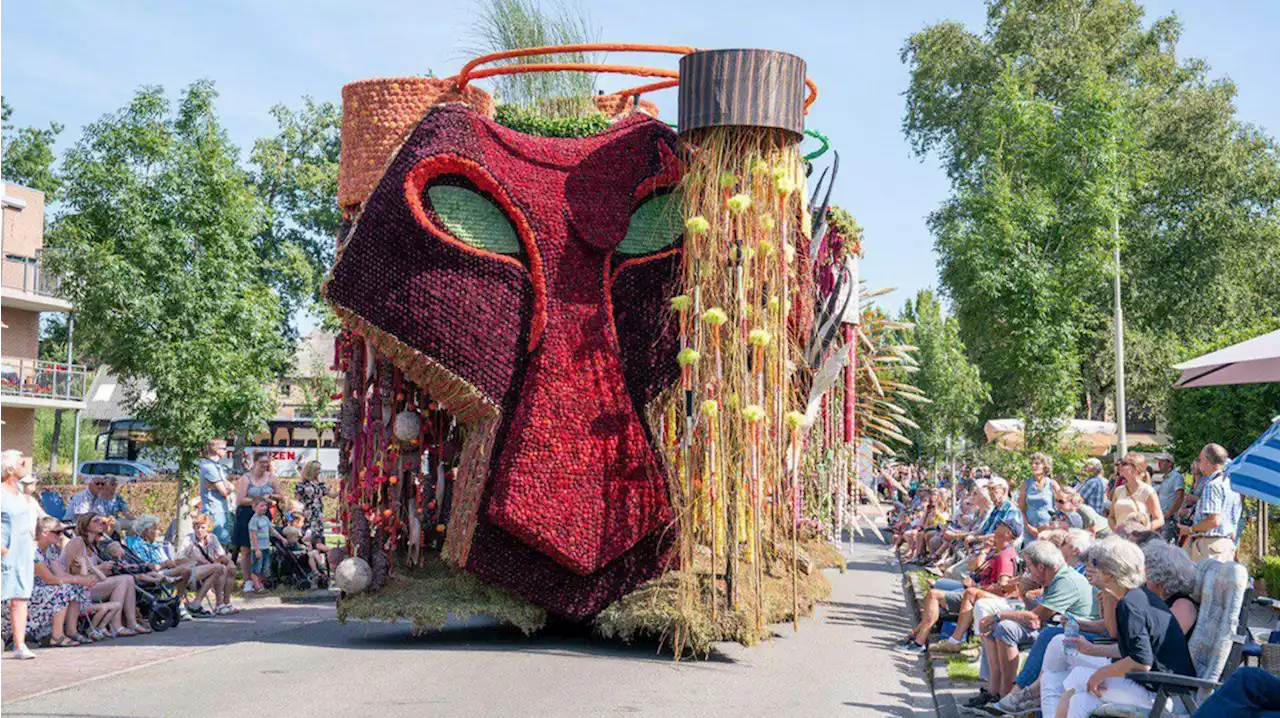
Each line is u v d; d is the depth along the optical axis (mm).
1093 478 15539
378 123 11750
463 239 11102
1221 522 11359
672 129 11672
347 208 12031
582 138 11680
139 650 10797
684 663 10289
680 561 10828
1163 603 6590
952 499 31953
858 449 18156
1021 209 20578
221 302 21984
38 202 39750
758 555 10812
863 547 26625
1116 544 6820
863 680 9609
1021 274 20453
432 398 11289
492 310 11000
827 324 12750
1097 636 7574
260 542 16078
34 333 39906
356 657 10398
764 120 10547
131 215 21453
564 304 11133
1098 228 20562
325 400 45438
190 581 13594
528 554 11000
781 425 10883
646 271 11398
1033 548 8516
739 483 10703
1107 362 38062
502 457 10922
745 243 10672
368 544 11594
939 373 35375
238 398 21766
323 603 15422
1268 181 39281
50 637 11070
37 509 11102
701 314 10680
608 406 11023
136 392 22562
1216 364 11219
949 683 9250
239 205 22453
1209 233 38188
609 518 10875
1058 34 38812
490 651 10781
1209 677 6449
